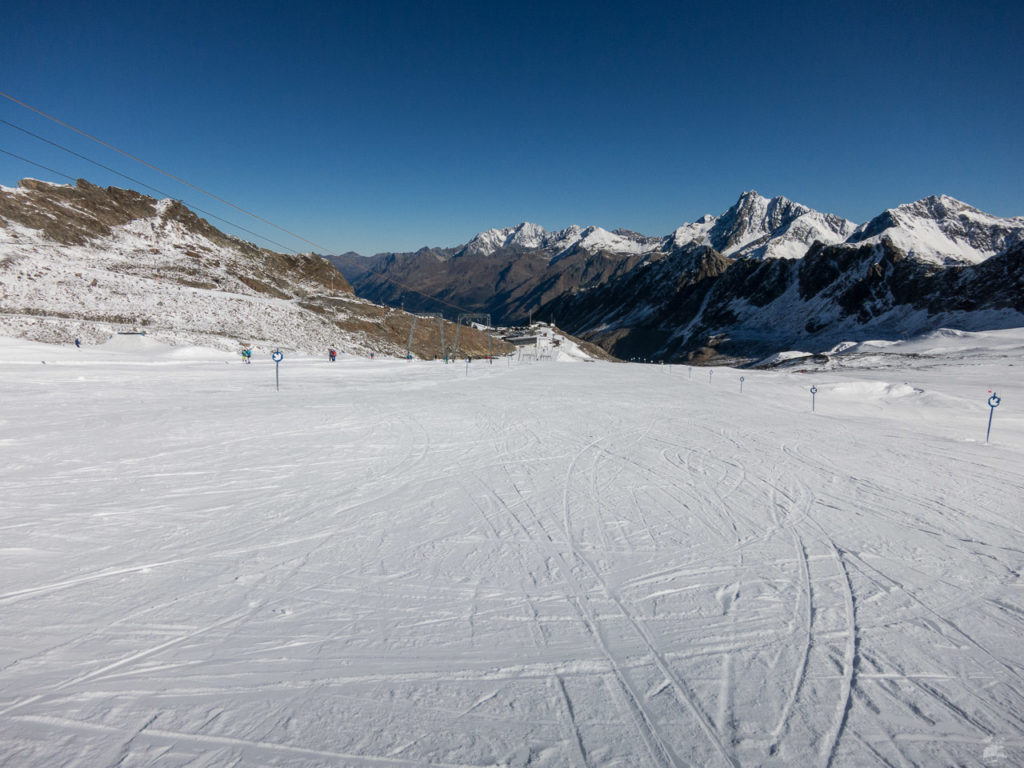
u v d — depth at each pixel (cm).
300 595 584
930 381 4369
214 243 11494
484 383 3234
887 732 402
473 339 10275
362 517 833
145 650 472
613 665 480
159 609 540
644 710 423
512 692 440
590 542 768
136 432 1336
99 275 6500
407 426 1605
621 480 1107
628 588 629
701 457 1350
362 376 3325
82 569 618
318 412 1775
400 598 587
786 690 450
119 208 10575
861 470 1252
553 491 1014
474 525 821
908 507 966
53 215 8969
